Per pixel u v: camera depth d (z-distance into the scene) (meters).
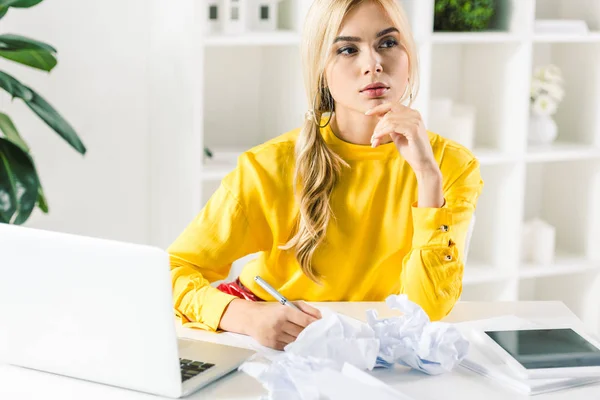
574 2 3.62
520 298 3.87
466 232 1.93
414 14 3.12
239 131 3.38
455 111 3.36
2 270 1.46
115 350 1.42
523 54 3.28
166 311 1.37
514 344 1.56
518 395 1.41
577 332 1.65
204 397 1.41
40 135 3.17
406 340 1.51
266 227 1.98
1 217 2.57
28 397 1.41
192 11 2.85
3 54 2.59
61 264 1.41
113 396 1.42
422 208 1.81
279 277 1.97
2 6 2.58
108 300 1.40
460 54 3.58
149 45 3.23
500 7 3.37
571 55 3.66
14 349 1.52
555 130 3.52
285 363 1.38
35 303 1.46
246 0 3.02
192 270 1.88
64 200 3.25
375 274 1.93
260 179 1.94
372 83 1.82
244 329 1.67
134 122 3.28
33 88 3.13
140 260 1.36
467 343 1.50
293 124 3.10
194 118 2.91
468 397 1.39
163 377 1.40
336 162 1.90
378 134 1.79
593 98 3.58
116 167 3.29
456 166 1.96
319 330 1.48
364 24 1.81
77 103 3.19
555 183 3.78
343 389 1.34
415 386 1.44
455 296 1.82
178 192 3.08
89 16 3.14
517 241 3.40
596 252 3.62
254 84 3.37
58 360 1.48
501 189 3.43
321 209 1.88
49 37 3.11
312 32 1.86
